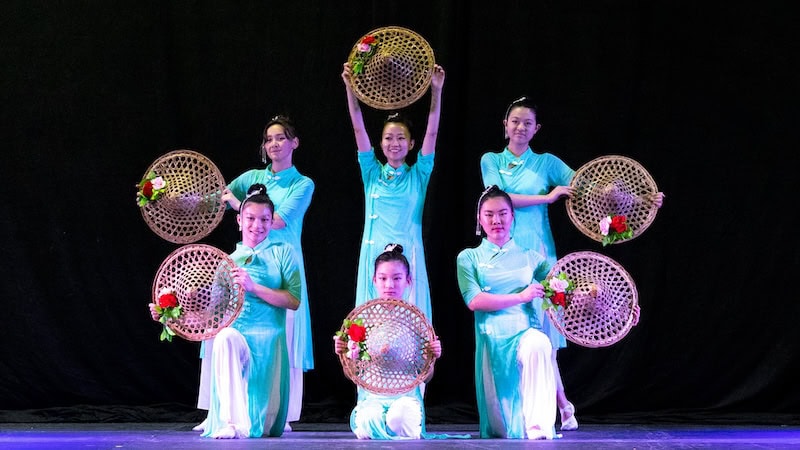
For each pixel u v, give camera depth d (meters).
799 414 11.34
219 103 11.88
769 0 11.68
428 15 11.78
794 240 11.61
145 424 10.85
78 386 11.62
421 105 11.85
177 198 9.61
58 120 11.77
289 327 9.77
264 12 11.91
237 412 8.53
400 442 7.83
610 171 9.66
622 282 8.71
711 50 11.73
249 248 9.09
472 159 11.80
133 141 11.80
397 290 8.61
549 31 11.81
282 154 10.09
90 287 11.73
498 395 8.72
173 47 11.86
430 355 8.18
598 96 11.77
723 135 11.71
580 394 11.62
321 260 11.87
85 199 11.77
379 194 10.02
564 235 11.84
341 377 11.78
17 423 10.98
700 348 11.65
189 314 8.44
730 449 7.29
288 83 11.91
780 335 11.56
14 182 11.75
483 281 8.95
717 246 11.70
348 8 11.91
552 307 8.48
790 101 11.66
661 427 10.39
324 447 7.29
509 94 11.80
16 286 11.68
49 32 11.80
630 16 11.77
